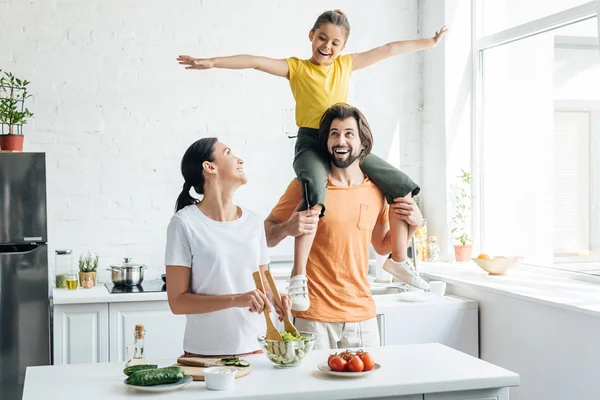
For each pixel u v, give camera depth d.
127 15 4.79
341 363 2.29
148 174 4.83
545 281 4.15
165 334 4.26
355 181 3.16
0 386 4.12
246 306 2.42
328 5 5.16
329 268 3.04
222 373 2.15
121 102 4.78
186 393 2.12
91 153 4.73
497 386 2.29
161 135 4.84
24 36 4.62
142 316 4.23
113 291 4.29
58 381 2.27
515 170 4.73
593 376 3.26
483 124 5.06
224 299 2.43
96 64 4.74
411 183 3.15
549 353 3.56
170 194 4.86
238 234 2.57
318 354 2.60
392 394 2.21
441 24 5.09
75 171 4.71
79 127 4.71
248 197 5.01
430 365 2.44
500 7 4.87
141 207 4.82
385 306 4.03
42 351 4.16
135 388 2.16
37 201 4.15
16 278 4.12
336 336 3.04
